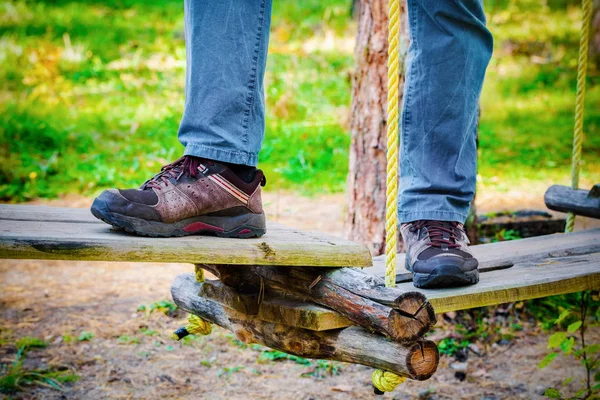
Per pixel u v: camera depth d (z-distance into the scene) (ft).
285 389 15.20
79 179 29.04
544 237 12.02
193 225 8.08
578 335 17.47
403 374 7.91
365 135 17.04
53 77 44.45
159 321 17.90
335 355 8.59
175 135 34.47
